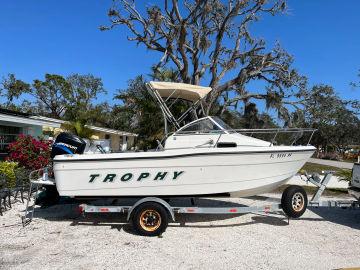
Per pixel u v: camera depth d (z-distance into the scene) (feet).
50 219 24.22
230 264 16.66
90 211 21.71
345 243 20.13
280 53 84.43
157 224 20.76
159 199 20.94
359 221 25.34
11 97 141.28
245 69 80.94
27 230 21.53
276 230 22.48
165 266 16.28
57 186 21.99
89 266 16.08
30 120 49.90
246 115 80.28
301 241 20.33
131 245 19.12
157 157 21.67
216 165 22.06
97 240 19.88
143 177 21.91
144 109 59.26
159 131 56.49
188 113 27.53
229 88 80.43
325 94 98.68
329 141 182.09
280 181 23.63
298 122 84.28
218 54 80.59
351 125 173.06
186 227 22.89
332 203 25.26
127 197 22.18
